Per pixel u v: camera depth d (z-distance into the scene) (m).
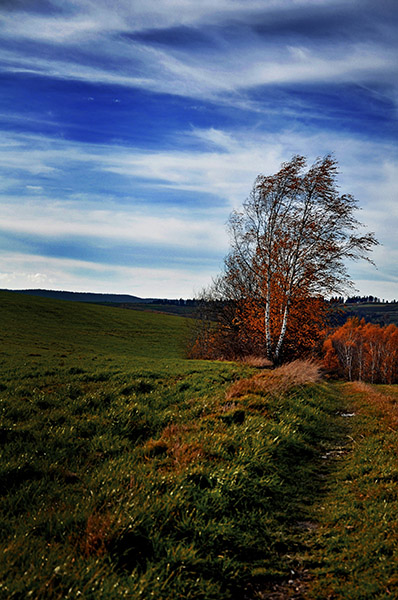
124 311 100.62
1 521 5.68
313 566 5.44
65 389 14.79
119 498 6.32
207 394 15.17
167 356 50.34
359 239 28.50
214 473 7.38
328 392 22.91
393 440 11.16
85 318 82.56
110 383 16.55
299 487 8.21
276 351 30.78
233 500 6.88
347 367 91.69
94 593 4.26
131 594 4.33
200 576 4.98
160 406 13.38
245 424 10.83
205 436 9.41
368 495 7.50
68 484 7.18
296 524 6.65
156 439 9.86
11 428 9.37
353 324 100.69
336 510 7.06
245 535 6.01
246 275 35.66
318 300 30.80
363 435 12.52
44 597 4.18
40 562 4.69
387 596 4.53
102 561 4.86
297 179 30.09
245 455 8.63
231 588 4.93
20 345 43.75
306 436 11.72
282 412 13.20
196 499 6.59
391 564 5.18
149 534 5.46
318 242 29.61
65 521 5.67
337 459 10.25
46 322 72.50
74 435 9.65
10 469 7.24
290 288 30.34
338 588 4.86
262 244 31.91
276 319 32.91
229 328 38.00
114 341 61.31
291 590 4.94
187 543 5.55
